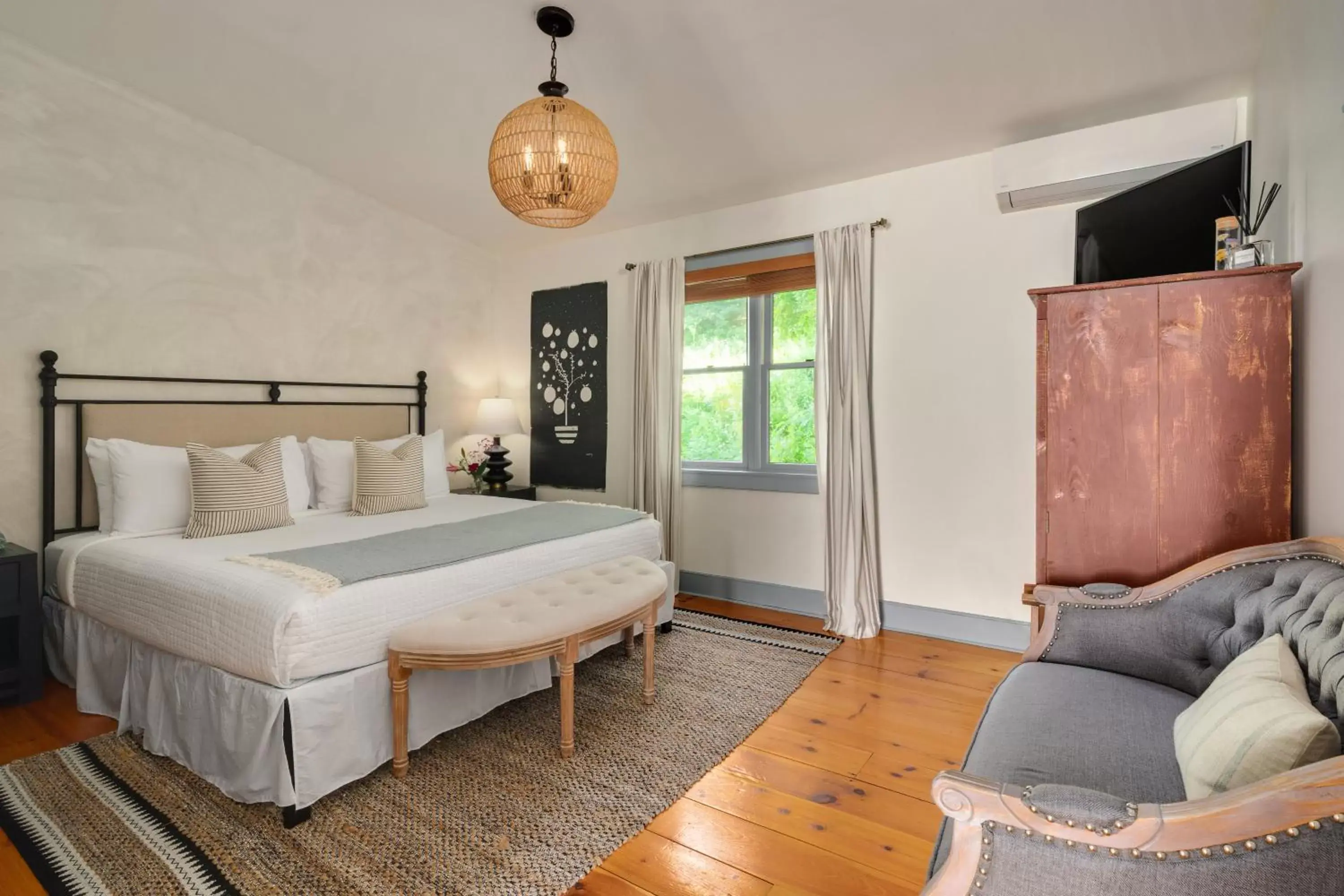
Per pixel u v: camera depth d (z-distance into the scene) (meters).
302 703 1.90
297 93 3.21
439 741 2.37
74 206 3.10
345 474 3.66
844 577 3.55
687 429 4.37
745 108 3.01
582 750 2.31
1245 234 2.05
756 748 2.33
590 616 2.32
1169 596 1.77
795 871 1.70
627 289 4.45
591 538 3.01
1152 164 2.66
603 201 2.31
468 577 2.43
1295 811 0.81
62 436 3.08
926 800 2.01
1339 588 1.29
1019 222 3.15
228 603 2.03
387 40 2.80
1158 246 2.38
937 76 2.67
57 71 3.02
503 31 2.68
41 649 2.73
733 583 4.08
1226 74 2.50
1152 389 2.01
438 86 3.10
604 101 3.04
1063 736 1.41
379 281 4.32
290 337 3.89
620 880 1.67
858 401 3.51
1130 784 1.24
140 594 2.34
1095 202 2.72
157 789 2.07
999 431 3.23
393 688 2.11
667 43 2.64
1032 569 3.18
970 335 3.29
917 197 3.42
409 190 4.16
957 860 0.97
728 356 4.20
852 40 2.53
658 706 2.66
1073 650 1.86
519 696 2.61
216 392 3.59
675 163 3.52
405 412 4.48
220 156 3.56
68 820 1.91
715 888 1.64
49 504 3.02
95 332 3.17
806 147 3.28
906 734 2.43
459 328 4.82
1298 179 1.91
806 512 3.83
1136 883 0.87
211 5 2.64
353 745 2.03
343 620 2.02
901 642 3.39
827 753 2.29
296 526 3.11
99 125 3.15
